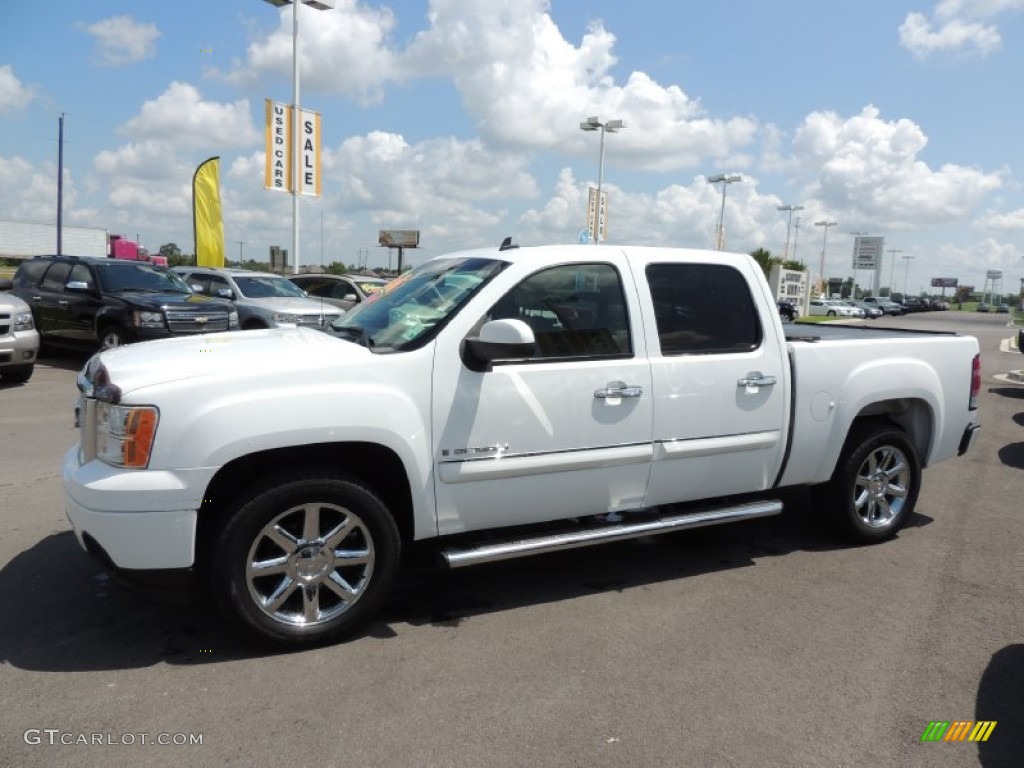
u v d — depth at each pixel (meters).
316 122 21.66
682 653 3.60
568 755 2.79
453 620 3.91
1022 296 96.44
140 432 3.20
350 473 3.55
